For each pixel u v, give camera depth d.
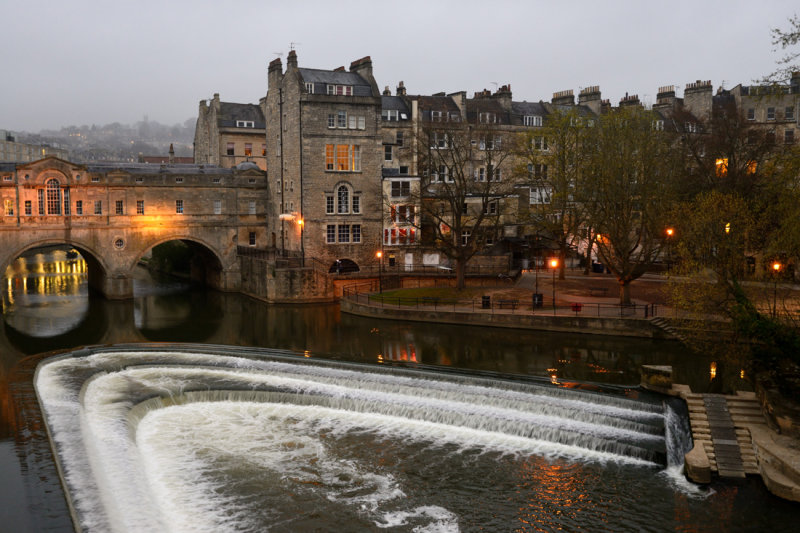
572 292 58.34
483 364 40.78
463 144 70.25
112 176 67.81
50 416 28.41
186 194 72.12
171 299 70.69
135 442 28.61
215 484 25.53
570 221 64.44
